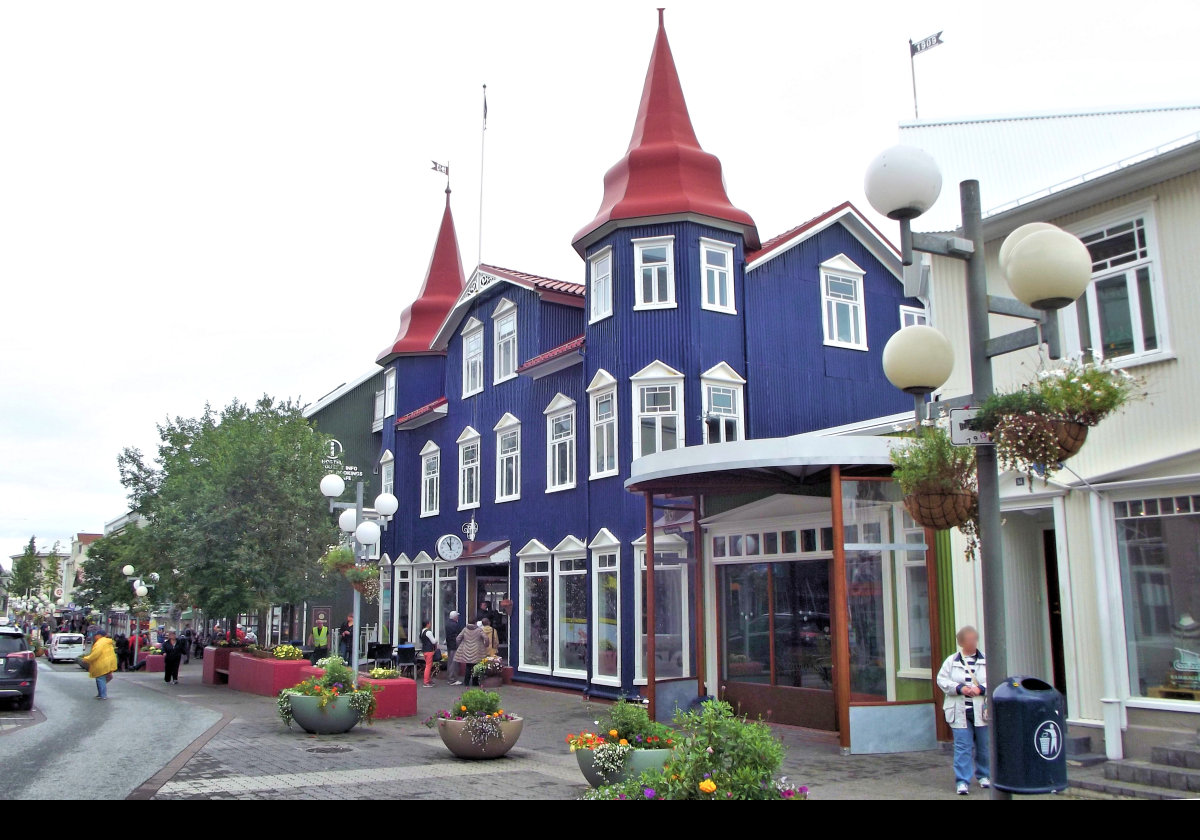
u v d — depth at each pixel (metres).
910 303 24.22
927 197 6.07
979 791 10.03
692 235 20.53
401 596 31.30
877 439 13.14
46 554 112.12
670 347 20.11
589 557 21.19
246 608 27.83
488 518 26.44
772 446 13.32
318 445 30.45
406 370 32.47
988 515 5.89
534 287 24.94
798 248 22.33
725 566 17.09
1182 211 11.42
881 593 13.78
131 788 10.43
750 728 7.68
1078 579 11.75
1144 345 11.72
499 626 25.67
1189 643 10.69
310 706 15.13
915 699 13.29
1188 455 10.75
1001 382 13.20
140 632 47.72
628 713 9.99
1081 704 11.54
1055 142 15.16
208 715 18.50
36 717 18.91
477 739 12.40
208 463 30.84
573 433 22.55
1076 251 5.69
